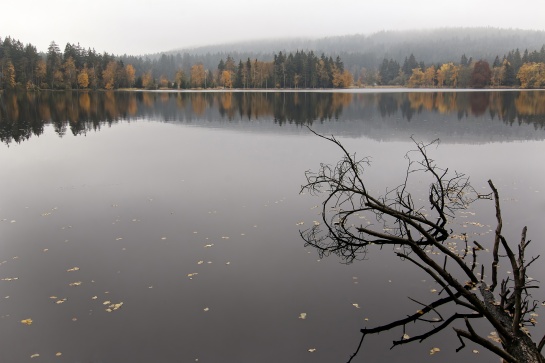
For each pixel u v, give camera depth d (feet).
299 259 27.04
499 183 43.29
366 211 35.83
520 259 19.66
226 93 290.15
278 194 40.63
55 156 58.90
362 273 25.22
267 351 18.42
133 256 27.45
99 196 40.19
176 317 20.89
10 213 35.55
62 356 18.25
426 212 35.22
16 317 20.99
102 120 105.29
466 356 18.06
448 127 86.94
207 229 31.94
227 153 60.70
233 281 24.29
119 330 19.93
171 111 130.72
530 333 19.21
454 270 25.34
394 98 200.13
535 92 257.14
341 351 18.44
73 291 23.30
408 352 18.35
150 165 53.06
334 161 54.60
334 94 257.96
